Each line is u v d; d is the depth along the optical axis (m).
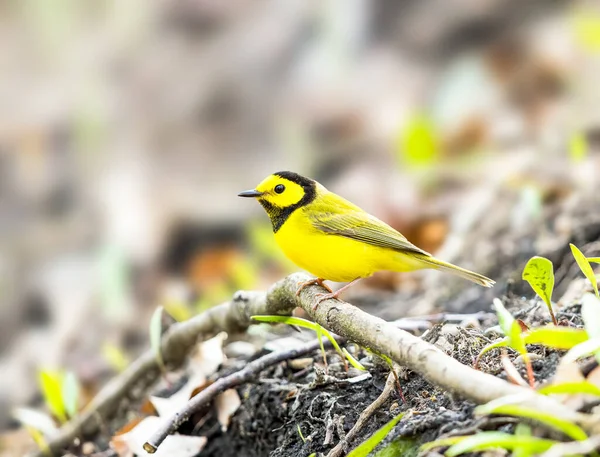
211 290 13.00
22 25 21.12
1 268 15.02
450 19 17.17
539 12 16.77
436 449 4.86
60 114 18.92
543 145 12.81
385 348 5.43
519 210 10.83
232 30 19.30
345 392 6.36
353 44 17.77
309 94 17.20
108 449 8.11
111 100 18.95
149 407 8.12
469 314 8.48
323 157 15.83
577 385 4.30
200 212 14.95
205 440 7.09
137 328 12.53
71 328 12.53
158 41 19.86
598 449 4.06
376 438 4.77
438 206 12.91
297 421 6.45
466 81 15.73
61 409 8.05
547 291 5.72
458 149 14.38
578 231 9.71
